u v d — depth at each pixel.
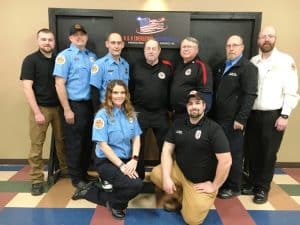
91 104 3.05
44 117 2.95
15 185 3.18
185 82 2.84
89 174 3.43
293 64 2.79
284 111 2.74
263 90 2.79
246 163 3.30
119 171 2.46
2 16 3.49
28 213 2.59
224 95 2.85
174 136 2.60
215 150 2.42
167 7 3.47
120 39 2.88
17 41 3.54
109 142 2.56
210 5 3.45
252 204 2.82
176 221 2.50
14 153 3.77
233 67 2.81
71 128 2.97
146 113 2.99
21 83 3.63
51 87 2.96
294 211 2.70
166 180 2.54
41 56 2.90
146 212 2.64
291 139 3.72
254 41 3.34
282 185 3.27
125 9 3.47
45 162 3.75
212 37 3.40
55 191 3.03
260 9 3.46
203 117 2.51
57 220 2.48
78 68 2.90
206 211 2.41
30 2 3.46
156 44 2.84
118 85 2.52
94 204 2.76
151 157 3.64
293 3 3.45
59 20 3.37
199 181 2.55
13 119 3.71
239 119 2.76
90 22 3.37
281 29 3.50
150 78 2.92
